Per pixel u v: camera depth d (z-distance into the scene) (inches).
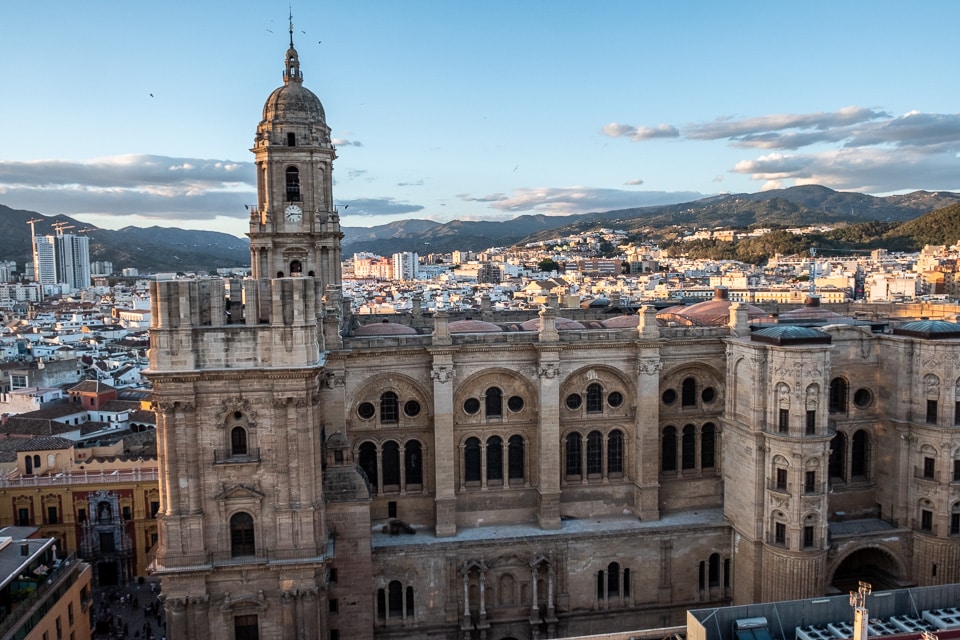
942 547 2901.1
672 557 3068.4
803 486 2741.1
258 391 2429.9
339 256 3528.5
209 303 2492.6
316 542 2498.8
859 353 3102.9
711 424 3235.7
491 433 3075.8
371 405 2999.5
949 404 2874.0
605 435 3154.5
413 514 3051.2
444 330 2923.2
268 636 2516.0
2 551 2815.0
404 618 2913.4
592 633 3041.3
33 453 4234.7
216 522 2465.6
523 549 2960.1
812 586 2765.7
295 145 3356.3
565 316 4057.6
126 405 5674.2
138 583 4163.4
